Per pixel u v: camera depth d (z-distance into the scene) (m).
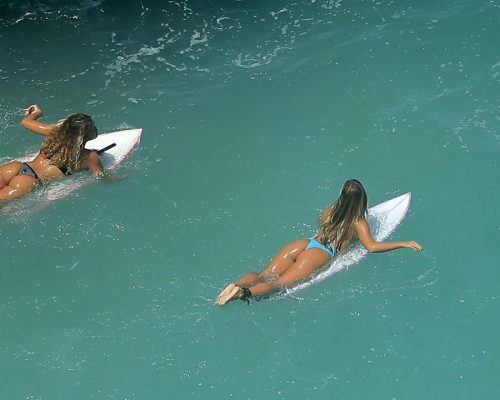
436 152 32.88
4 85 36.59
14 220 29.55
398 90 35.81
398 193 31.31
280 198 31.34
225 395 24.77
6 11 40.59
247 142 33.91
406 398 24.83
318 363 25.59
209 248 29.31
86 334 26.23
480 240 29.47
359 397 24.84
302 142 33.75
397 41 38.31
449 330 26.56
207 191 31.62
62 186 30.50
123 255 28.94
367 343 26.14
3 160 32.22
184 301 27.28
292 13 40.41
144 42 39.03
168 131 34.38
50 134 30.17
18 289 27.67
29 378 25.03
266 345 25.94
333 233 27.00
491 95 35.25
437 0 40.56
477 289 27.75
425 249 28.98
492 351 26.00
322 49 38.25
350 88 36.12
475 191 31.27
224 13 40.56
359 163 32.69
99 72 37.41
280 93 36.19
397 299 27.30
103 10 40.75
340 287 27.22
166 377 25.12
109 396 24.66
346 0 40.94
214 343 25.94
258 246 29.41
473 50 37.59
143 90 36.47
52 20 40.19
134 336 26.17
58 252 28.94
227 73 37.31
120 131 33.56
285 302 26.75
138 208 30.75
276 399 24.72
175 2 41.28
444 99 35.22
